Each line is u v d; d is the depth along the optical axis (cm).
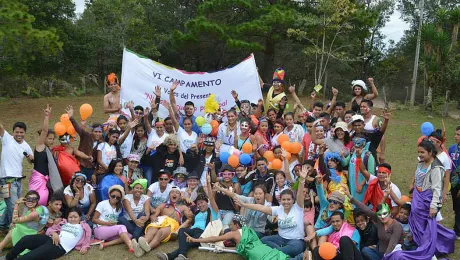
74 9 3173
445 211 900
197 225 784
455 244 747
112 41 3070
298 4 2692
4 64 2228
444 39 2225
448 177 707
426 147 671
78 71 3234
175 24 3531
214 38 2608
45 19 3017
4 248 752
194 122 1029
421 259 641
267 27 2445
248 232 705
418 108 2408
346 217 722
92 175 865
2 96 2525
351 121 823
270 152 865
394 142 1546
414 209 681
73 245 737
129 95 1105
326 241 708
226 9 2594
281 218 721
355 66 3622
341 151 798
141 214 788
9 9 1669
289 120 959
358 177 770
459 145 784
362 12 2506
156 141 934
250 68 1144
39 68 3069
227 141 974
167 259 701
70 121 854
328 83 3156
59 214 766
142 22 3145
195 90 1134
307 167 771
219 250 740
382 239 676
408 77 3694
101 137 888
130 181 877
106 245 759
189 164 930
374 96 959
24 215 737
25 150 811
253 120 995
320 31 2538
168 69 1126
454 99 2303
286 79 3244
